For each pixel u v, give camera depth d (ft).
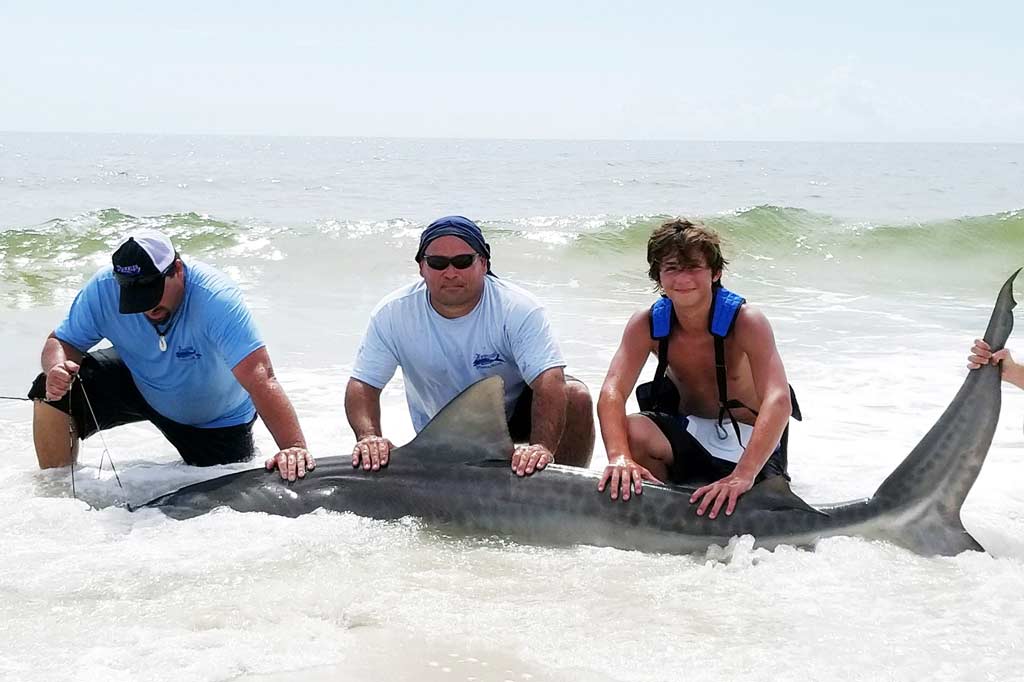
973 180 133.69
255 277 42.98
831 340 30.55
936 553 13.60
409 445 15.33
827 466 18.74
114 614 11.57
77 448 18.34
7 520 14.48
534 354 16.29
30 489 16.69
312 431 20.40
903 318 35.01
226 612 11.62
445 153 332.60
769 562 13.28
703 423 16.71
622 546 14.10
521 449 15.25
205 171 149.79
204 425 18.63
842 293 41.93
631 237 49.49
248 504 14.89
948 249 50.47
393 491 14.87
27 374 25.21
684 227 15.44
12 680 9.95
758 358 15.53
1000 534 14.49
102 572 12.67
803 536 13.83
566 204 84.12
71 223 49.62
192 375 17.65
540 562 13.50
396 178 127.34
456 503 14.60
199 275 17.10
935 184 121.80
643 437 16.26
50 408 17.52
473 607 11.94
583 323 33.22
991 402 13.69
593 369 25.94
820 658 10.56
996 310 13.69
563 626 11.45
